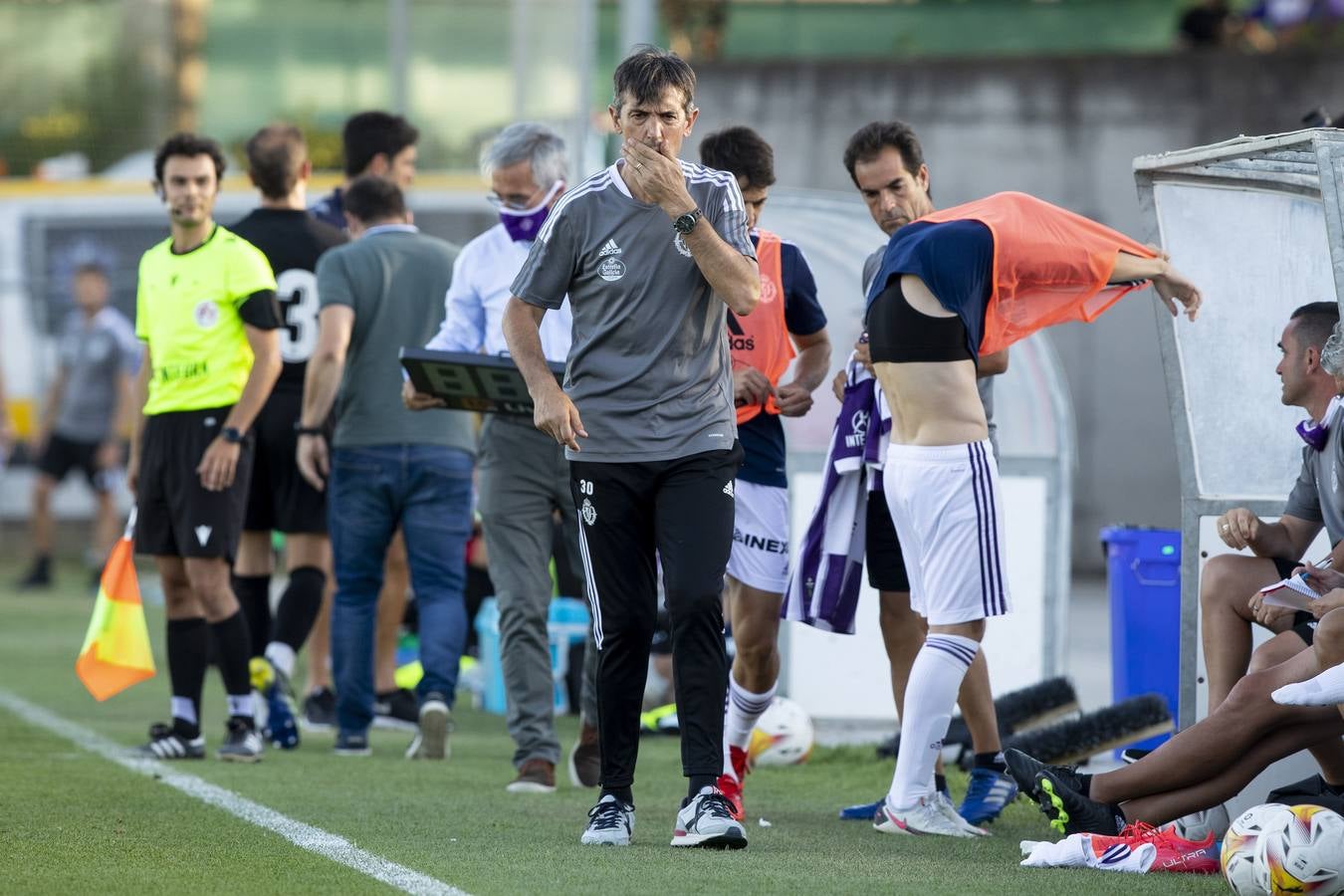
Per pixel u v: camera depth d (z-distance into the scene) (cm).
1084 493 5800
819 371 2020
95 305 5556
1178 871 1583
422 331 2527
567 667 3159
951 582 1747
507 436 2175
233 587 2670
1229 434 1845
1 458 5991
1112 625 2511
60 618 4603
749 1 6244
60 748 2472
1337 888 1407
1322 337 1706
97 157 6238
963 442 1739
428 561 2502
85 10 6200
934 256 1736
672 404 1678
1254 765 1606
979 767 1931
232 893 1447
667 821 1902
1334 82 5725
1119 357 5759
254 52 6091
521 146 2216
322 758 2461
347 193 2606
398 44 5353
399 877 1520
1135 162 1836
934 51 6178
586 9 3941
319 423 2492
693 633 1680
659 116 1612
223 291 2333
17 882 1485
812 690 2903
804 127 5975
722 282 1623
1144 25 6106
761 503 1934
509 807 1984
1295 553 1744
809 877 1537
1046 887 1495
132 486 2445
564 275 1697
